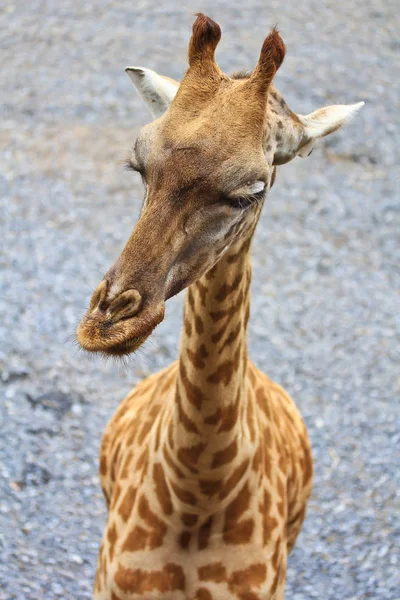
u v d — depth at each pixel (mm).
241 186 4047
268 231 13047
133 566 4973
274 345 10609
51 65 17125
